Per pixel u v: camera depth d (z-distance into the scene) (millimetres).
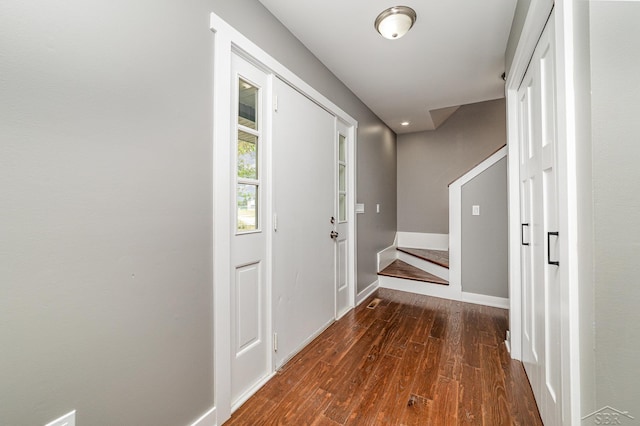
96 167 896
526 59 1517
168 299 1122
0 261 718
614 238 728
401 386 1604
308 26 1836
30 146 760
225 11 1369
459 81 2635
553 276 1151
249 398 1518
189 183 1205
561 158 937
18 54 735
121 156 962
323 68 2312
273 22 1717
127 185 980
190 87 1202
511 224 1890
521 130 1769
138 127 1011
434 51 2131
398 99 3086
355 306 2924
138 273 1018
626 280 720
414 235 4609
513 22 1735
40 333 785
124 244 974
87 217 877
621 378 731
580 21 810
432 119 3902
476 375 1703
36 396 778
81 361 868
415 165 4602
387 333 2316
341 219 2795
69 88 831
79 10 850
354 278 2906
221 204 1349
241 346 1536
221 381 1346
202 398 1264
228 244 1386
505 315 2699
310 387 1607
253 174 1648
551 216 1188
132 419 999
